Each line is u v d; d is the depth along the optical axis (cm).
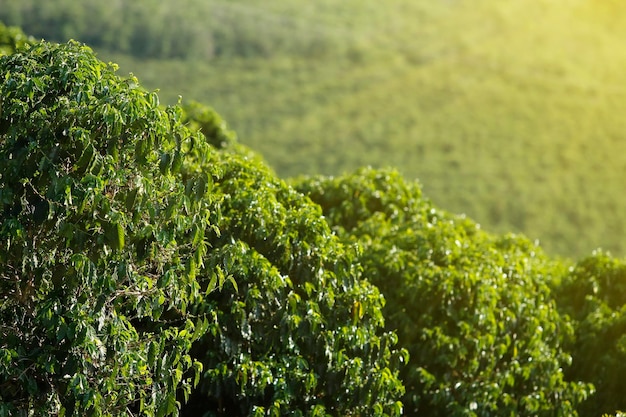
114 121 854
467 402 1441
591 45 13512
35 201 884
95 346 880
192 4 13712
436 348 1451
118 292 928
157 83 11506
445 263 1588
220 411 1205
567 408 1496
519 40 13675
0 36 2659
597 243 8000
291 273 1223
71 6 12094
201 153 927
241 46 12888
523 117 10812
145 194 902
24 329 929
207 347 1189
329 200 1866
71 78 889
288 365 1166
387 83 12075
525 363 1549
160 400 961
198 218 930
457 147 10150
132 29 12325
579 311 1922
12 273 940
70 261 893
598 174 9338
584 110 10894
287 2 15488
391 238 1675
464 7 15275
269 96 11556
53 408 920
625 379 1675
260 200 1234
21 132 879
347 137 10500
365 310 1205
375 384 1190
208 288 983
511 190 8950
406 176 9438
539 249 2181
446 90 11706
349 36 13762
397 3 15588
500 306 1552
